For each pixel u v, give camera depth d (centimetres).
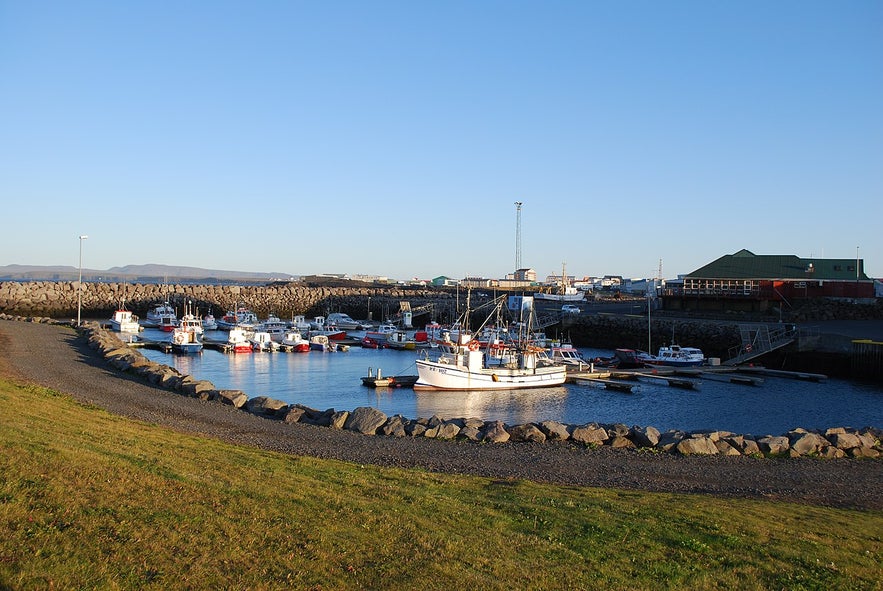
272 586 1031
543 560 1272
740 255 10756
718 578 1249
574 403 4934
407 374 6500
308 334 9575
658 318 9050
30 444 1591
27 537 1064
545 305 12012
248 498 1455
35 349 5253
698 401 5022
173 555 1092
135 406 3219
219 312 13150
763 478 2327
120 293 13038
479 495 1777
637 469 2402
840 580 1277
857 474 2434
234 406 3512
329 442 2677
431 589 1084
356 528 1339
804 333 6850
